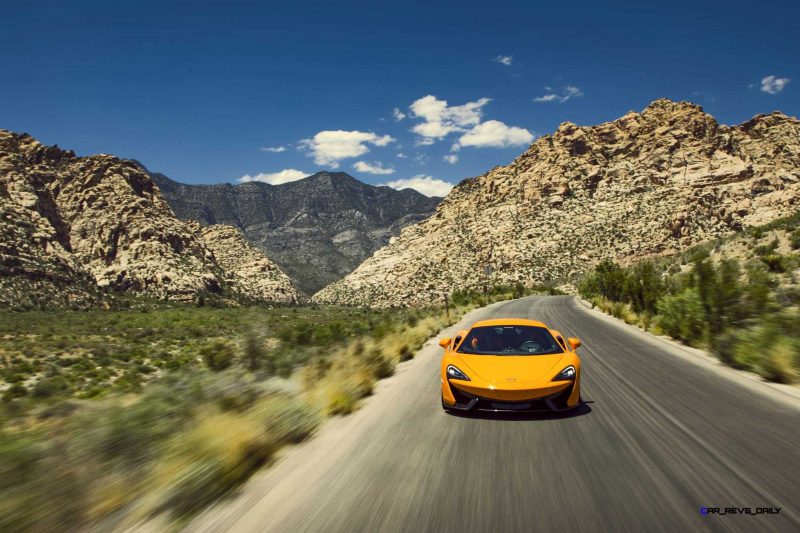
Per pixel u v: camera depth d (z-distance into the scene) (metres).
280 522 3.54
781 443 5.00
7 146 198.75
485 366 6.32
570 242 152.62
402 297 176.38
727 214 140.25
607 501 3.69
